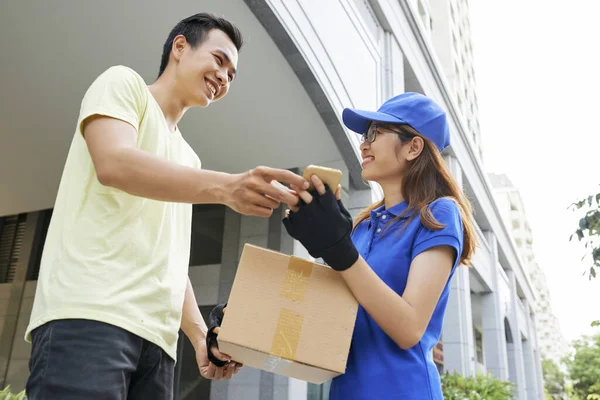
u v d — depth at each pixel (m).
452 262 1.40
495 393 8.18
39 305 1.35
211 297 7.31
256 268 1.30
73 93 5.59
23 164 6.98
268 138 6.18
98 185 1.45
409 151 1.60
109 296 1.34
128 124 1.42
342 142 5.88
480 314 17.77
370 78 6.96
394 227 1.54
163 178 1.27
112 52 5.05
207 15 1.86
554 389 45.12
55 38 4.90
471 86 24.97
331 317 1.28
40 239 8.53
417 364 1.36
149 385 1.47
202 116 5.81
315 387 6.84
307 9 5.29
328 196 1.22
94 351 1.27
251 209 1.26
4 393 4.70
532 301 26.27
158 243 1.53
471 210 1.67
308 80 5.27
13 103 5.80
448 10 21.05
